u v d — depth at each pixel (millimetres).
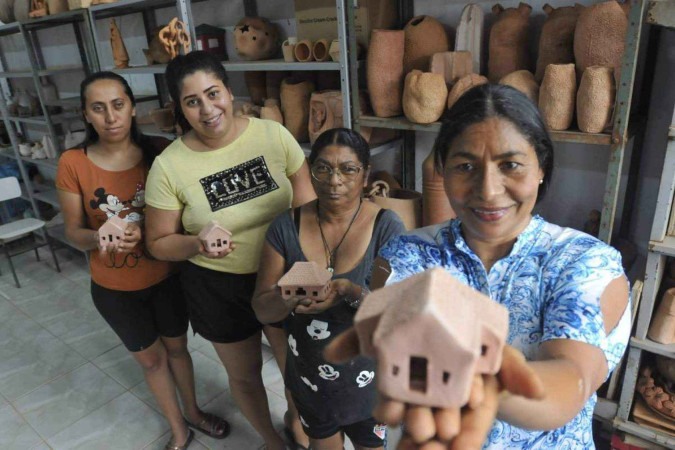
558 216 1828
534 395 359
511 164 596
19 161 3752
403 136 2104
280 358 1672
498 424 684
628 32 1180
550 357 570
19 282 3334
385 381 342
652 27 1438
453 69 1621
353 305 1176
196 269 1496
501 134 584
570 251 664
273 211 1470
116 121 1489
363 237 1220
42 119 3445
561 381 512
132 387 2246
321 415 1323
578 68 1369
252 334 1571
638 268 1707
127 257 1568
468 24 1653
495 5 1671
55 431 2008
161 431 1982
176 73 1315
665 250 1312
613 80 1269
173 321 1712
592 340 577
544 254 682
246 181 1429
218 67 1333
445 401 334
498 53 1580
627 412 1564
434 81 1568
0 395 2238
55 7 2877
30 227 3275
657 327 1435
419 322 323
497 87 614
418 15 1894
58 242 3953
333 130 1176
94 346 2576
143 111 3406
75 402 2172
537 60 1562
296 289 1092
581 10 1417
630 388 1525
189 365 1848
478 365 356
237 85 2736
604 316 604
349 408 1288
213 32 2568
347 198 1190
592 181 1714
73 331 2727
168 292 1680
